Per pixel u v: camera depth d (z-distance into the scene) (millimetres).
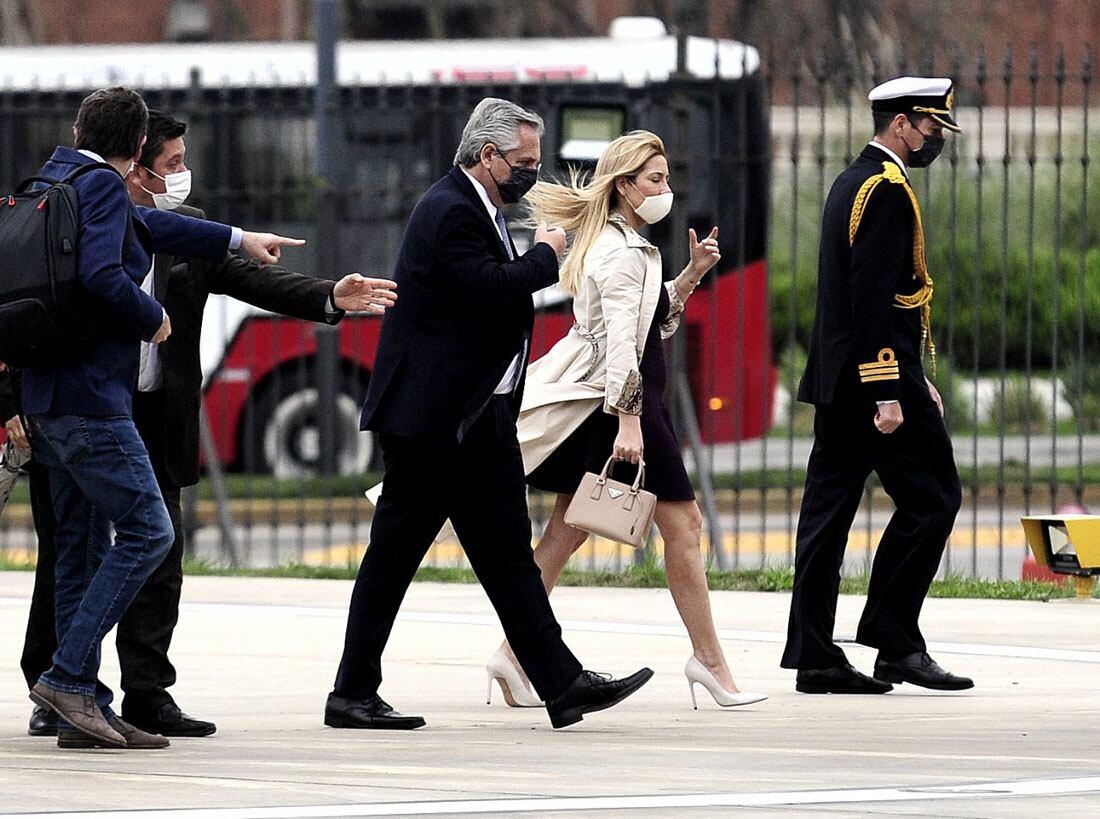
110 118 22672
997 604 37562
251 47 71250
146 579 22938
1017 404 84500
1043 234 90625
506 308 24484
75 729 23250
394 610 25531
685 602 27234
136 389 24531
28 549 54250
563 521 27844
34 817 18922
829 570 28594
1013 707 27125
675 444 26984
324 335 56625
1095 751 23375
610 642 33219
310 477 71000
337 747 23719
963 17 118312
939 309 86375
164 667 24641
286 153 68562
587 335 27109
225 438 66875
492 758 22859
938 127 28359
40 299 21859
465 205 24203
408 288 24500
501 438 24938
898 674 28484
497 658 27484
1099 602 37875
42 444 23250
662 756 23031
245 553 56094
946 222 86750
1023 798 20109
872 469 28828
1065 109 116750
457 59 69688
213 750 23484
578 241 26938
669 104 49281
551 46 68750
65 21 145500
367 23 143250
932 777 21500
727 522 64750
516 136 24359
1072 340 85812
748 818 18953
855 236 27938
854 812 19266
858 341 27828
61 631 23719
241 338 70625
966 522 62531
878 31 107625
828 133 99188
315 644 33344
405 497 25125
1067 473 68688
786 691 28812
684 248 49062
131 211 22625
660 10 102562
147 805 19656
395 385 24609
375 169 67500
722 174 67125
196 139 68562
